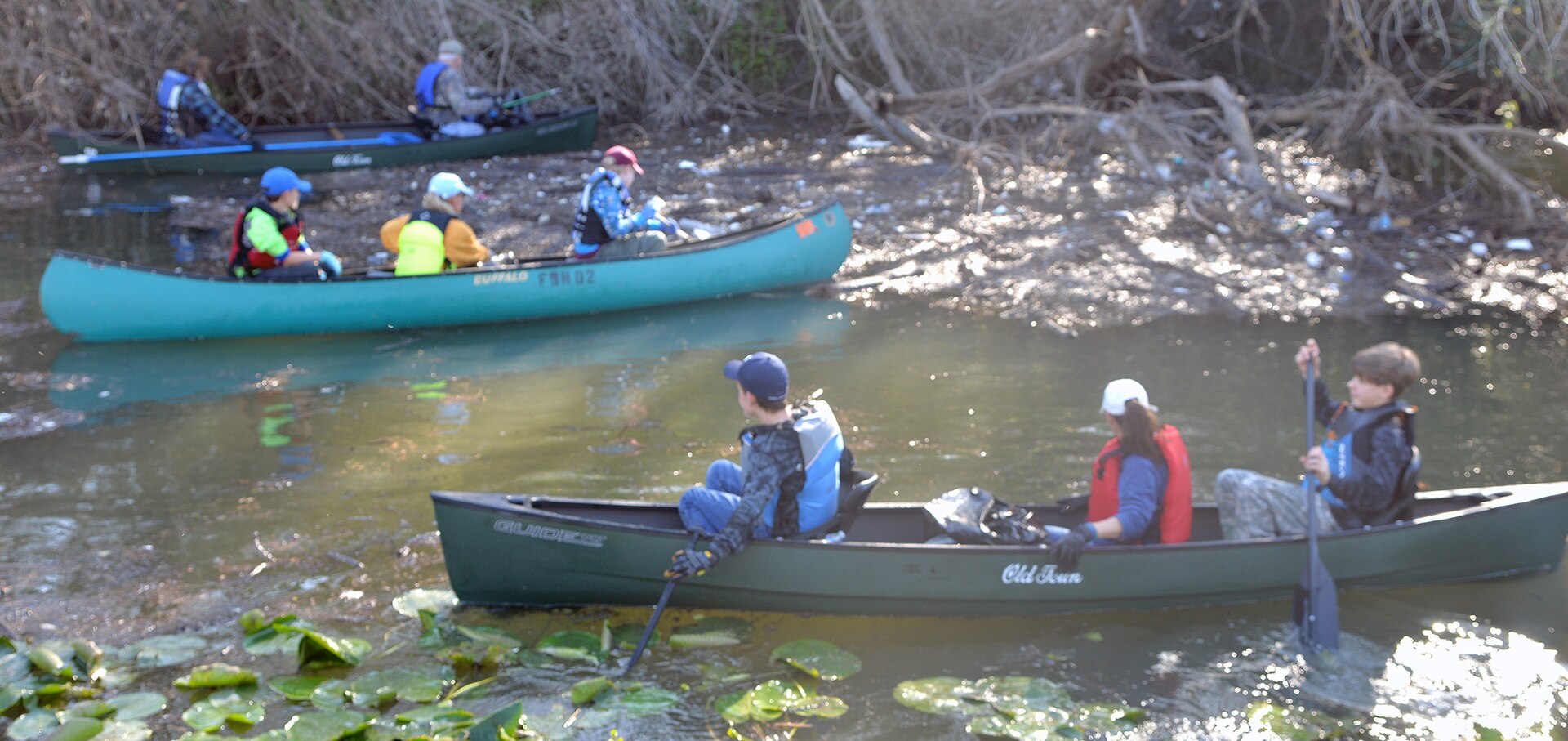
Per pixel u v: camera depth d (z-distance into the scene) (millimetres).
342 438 6695
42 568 5188
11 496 5918
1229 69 16578
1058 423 6785
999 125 14820
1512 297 9125
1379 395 4891
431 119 14656
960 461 6270
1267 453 6320
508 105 14906
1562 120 14688
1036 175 12992
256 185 13391
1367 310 8883
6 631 4648
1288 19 16297
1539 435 6531
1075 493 5855
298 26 15953
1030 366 7781
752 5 17750
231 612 4852
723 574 4770
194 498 5910
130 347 8383
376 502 5848
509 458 6395
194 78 14047
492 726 3852
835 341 8383
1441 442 6465
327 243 10898
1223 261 10000
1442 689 4328
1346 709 4199
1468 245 10391
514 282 8805
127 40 15258
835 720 4109
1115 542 4836
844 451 5086
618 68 17188
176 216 11977
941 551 4691
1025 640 4680
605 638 4617
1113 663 4504
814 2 16797
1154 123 13453
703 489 4887
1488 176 12070
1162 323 8656
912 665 4492
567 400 7312
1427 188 12234
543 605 4949
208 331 8484
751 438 4738
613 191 9289
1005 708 4141
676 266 9180
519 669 4438
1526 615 4836
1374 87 12820
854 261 10344
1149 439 4742
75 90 15359
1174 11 16656
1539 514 5090
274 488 6031
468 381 7684
